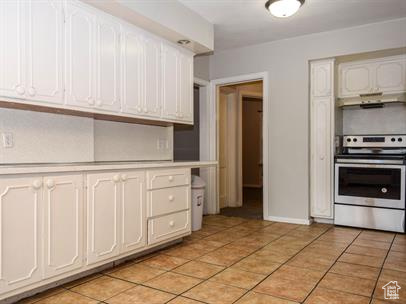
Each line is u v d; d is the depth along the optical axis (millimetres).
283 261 2789
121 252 2596
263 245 3271
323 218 4211
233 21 3607
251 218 4605
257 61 4516
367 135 4277
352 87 4195
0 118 2260
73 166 2232
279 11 3100
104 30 2627
